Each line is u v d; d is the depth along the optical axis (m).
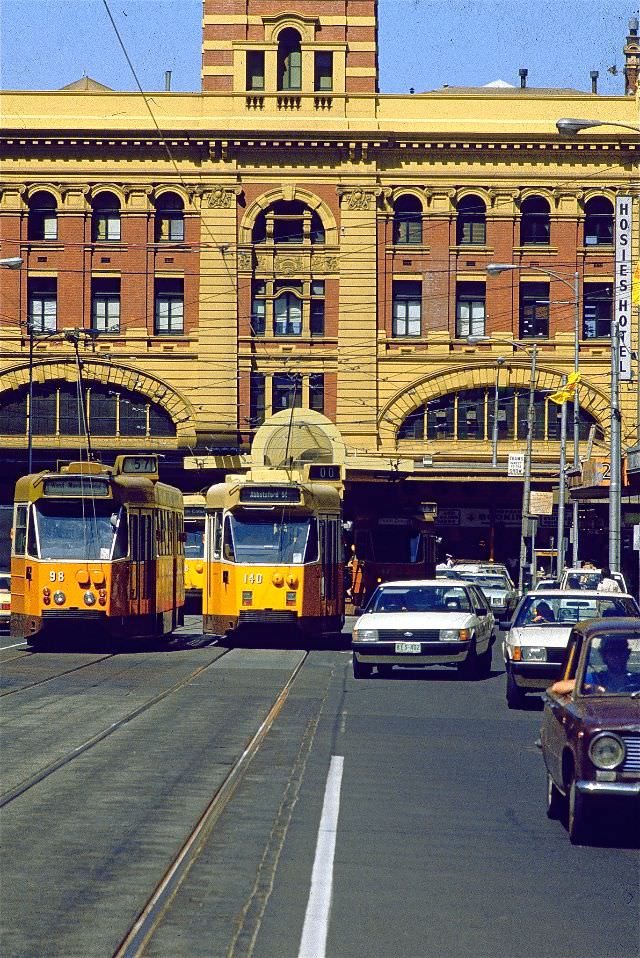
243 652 38.06
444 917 10.63
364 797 15.66
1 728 21.14
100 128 80.62
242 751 19.08
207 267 81.00
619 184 81.12
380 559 57.50
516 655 24.55
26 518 36.12
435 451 81.38
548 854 12.88
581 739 12.91
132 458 39.28
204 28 81.38
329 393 81.25
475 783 16.77
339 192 81.12
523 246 81.50
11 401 80.81
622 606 26.50
